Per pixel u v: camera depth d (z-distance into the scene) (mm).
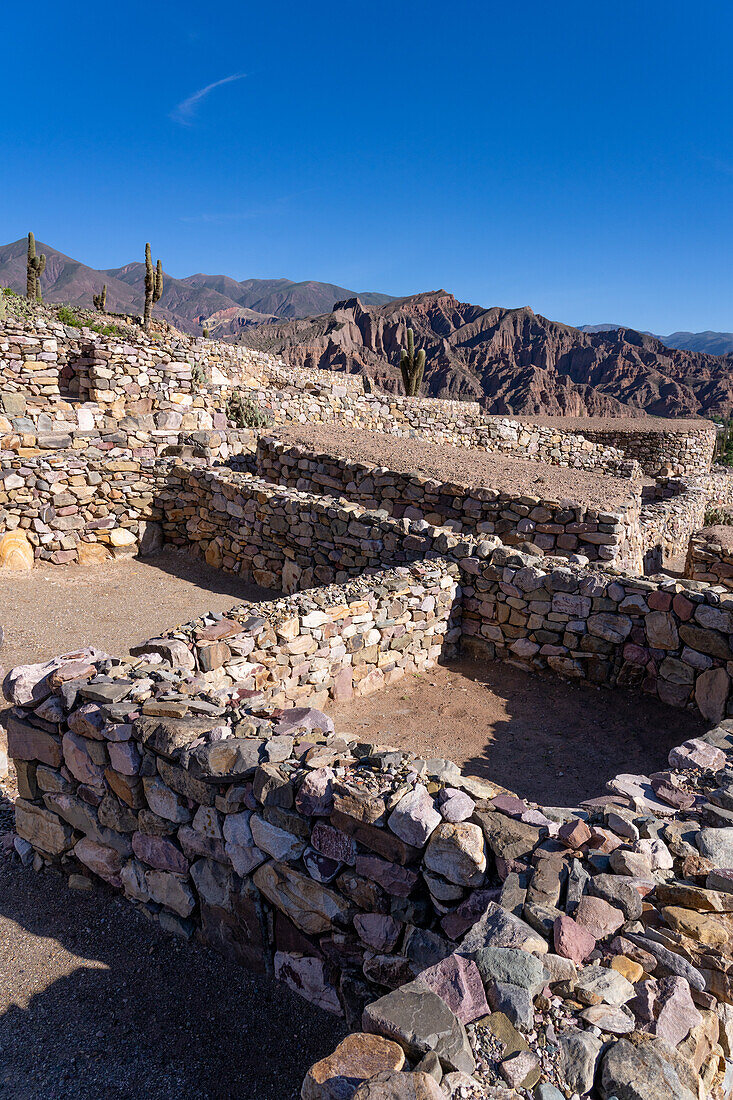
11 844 4340
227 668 5363
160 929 3594
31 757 4008
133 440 11781
